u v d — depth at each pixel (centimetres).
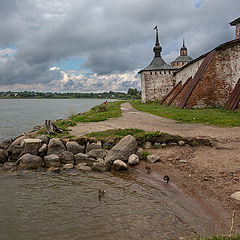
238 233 395
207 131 1089
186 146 942
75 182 695
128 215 490
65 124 1473
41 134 1126
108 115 2042
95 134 1091
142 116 1922
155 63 4259
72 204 553
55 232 443
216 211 474
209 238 361
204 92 2269
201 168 708
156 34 4375
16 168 845
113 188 637
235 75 2075
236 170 651
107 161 805
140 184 655
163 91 4106
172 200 543
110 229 444
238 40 1967
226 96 2228
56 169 802
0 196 609
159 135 995
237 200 500
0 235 439
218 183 595
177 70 4022
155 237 409
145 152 887
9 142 1103
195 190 578
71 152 927
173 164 784
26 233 444
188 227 431
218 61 2261
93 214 502
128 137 906
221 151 833
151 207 518
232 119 1372
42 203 564
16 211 528
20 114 3884
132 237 415
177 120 1540
